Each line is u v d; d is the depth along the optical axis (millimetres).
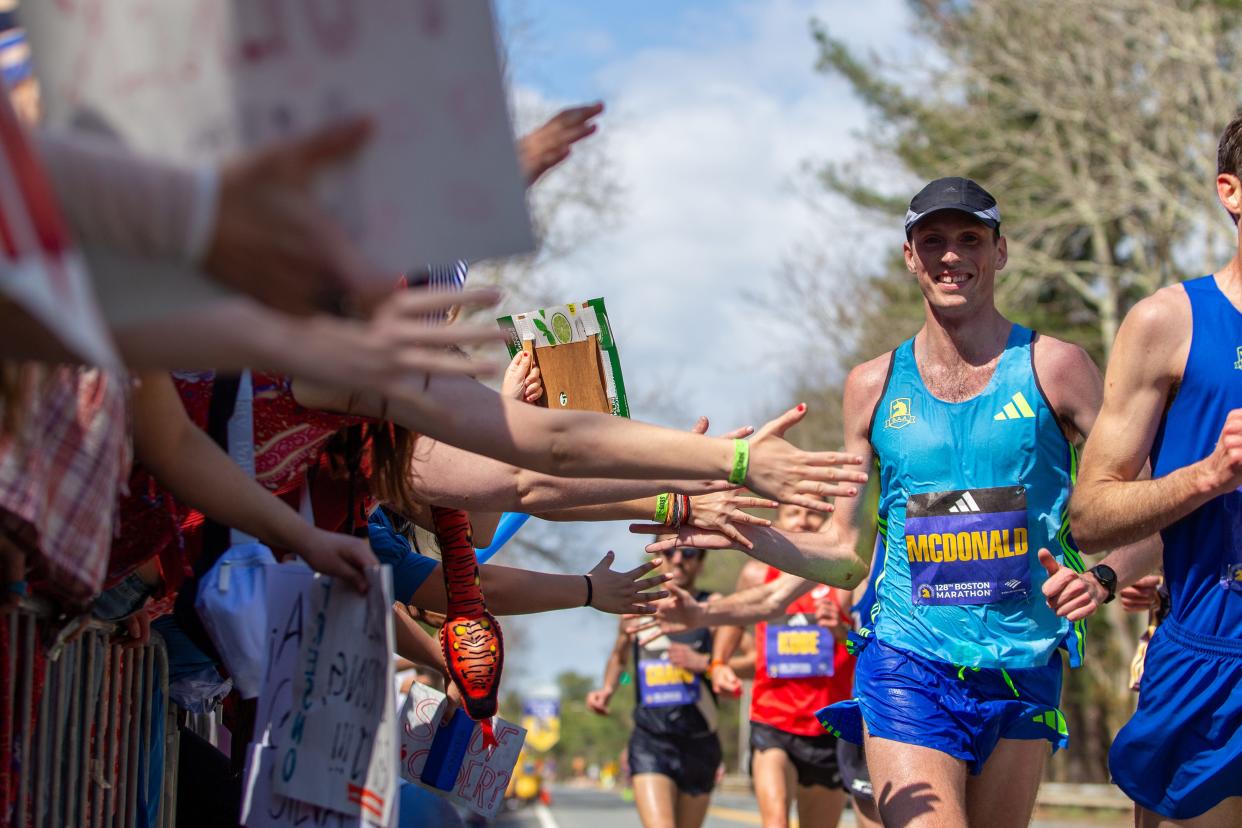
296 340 1801
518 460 2963
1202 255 18891
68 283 1526
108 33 1813
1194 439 3582
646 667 8312
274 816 2662
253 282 1781
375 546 4152
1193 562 3578
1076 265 21438
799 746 7660
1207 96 17625
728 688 7965
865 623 4668
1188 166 18656
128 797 3189
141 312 1738
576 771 114562
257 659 2797
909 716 4062
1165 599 4027
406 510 3531
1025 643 4117
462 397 2967
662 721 8234
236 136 1794
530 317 3965
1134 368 3623
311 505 3312
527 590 4262
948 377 4234
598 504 3820
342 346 1837
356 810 2469
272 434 3074
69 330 1516
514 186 1884
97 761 2932
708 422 3340
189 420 2738
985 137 21547
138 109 1806
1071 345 4164
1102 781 32562
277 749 2670
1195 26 17172
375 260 1841
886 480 4352
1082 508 3654
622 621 7785
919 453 4215
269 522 2674
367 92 1834
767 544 4277
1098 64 17797
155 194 1656
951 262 4156
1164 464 3639
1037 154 19875
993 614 4121
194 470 2660
